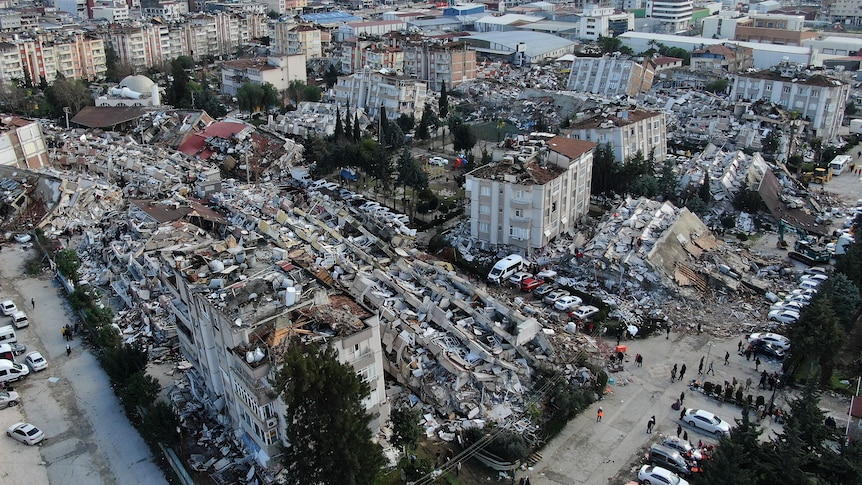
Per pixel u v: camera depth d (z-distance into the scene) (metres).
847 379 81.38
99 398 79.56
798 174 157.25
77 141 165.62
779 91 188.38
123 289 99.69
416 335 80.44
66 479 67.44
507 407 74.00
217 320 66.31
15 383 82.00
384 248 108.94
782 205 133.62
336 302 70.25
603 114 161.25
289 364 55.06
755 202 128.00
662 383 80.44
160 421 67.44
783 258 113.31
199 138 173.25
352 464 55.41
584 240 114.38
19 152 147.75
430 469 64.94
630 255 102.19
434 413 74.06
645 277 99.50
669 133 186.38
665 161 152.00
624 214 117.19
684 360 84.81
